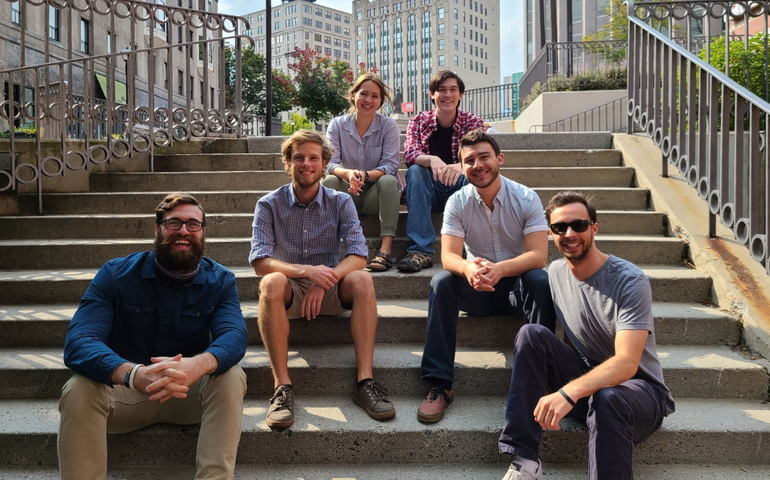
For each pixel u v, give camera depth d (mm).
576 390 2031
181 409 2346
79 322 2191
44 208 4344
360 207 3877
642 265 3643
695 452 2363
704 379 2670
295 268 2699
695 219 3744
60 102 4336
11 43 15102
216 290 2418
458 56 112375
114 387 2244
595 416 2025
